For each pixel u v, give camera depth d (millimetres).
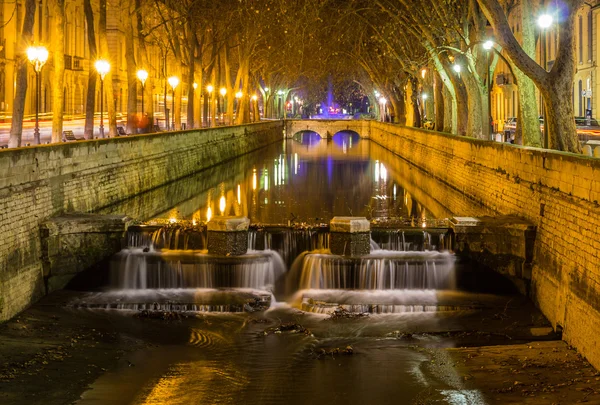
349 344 18812
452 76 46906
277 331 19766
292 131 118812
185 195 40625
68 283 23375
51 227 22891
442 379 16156
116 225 24188
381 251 24562
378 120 116250
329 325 20344
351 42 80062
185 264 23578
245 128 73375
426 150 54188
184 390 15836
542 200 22125
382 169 58969
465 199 37719
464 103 47094
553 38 64312
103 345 18625
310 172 56469
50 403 15055
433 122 70250
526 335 19266
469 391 15398
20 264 21062
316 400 15273
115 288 23469
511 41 24281
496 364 16891
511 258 23000
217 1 59875
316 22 71375
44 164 24047
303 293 22984
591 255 17109
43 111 69688
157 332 19750
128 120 47594
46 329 19594
